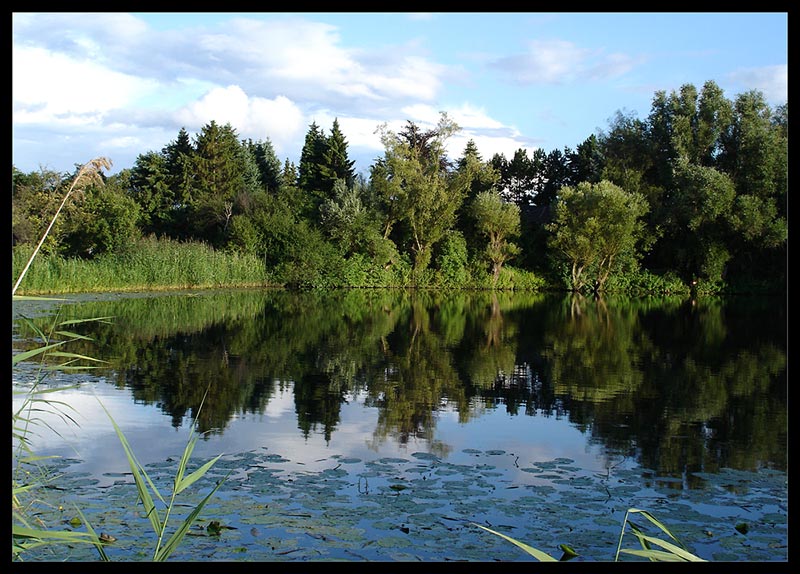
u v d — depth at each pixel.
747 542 4.34
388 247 35.44
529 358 12.36
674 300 28.94
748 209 30.67
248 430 6.99
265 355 12.18
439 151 38.06
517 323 18.52
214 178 44.81
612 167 36.59
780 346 14.15
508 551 4.14
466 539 4.31
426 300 27.47
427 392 9.22
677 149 34.19
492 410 8.17
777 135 32.53
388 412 7.98
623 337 15.57
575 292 34.22
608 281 34.12
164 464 5.70
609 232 32.38
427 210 35.56
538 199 51.12
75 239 29.64
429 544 4.23
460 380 10.15
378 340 14.59
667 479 5.60
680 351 13.39
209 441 6.52
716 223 32.16
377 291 33.09
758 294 32.88
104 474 5.40
